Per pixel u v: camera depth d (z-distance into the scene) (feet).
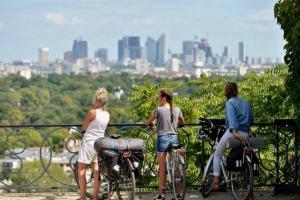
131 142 39.83
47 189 47.65
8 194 46.85
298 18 39.52
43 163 47.55
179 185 40.98
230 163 40.50
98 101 41.16
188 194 45.29
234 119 40.57
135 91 76.28
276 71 74.84
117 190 40.98
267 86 72.95
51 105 413.18
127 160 39.37
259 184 45.70
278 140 45.96
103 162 40.04
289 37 40.06
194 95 83.46
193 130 55.42
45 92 461.37
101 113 40.98
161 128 41.78
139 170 39.75
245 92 74.43
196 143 54.70
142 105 74.69
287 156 46.16
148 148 54.39
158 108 41.81
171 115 41.70
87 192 43.68
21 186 47.57
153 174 48.85
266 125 45.78
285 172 45.98
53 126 47.01
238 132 40.75
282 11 39.81
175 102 76.02
